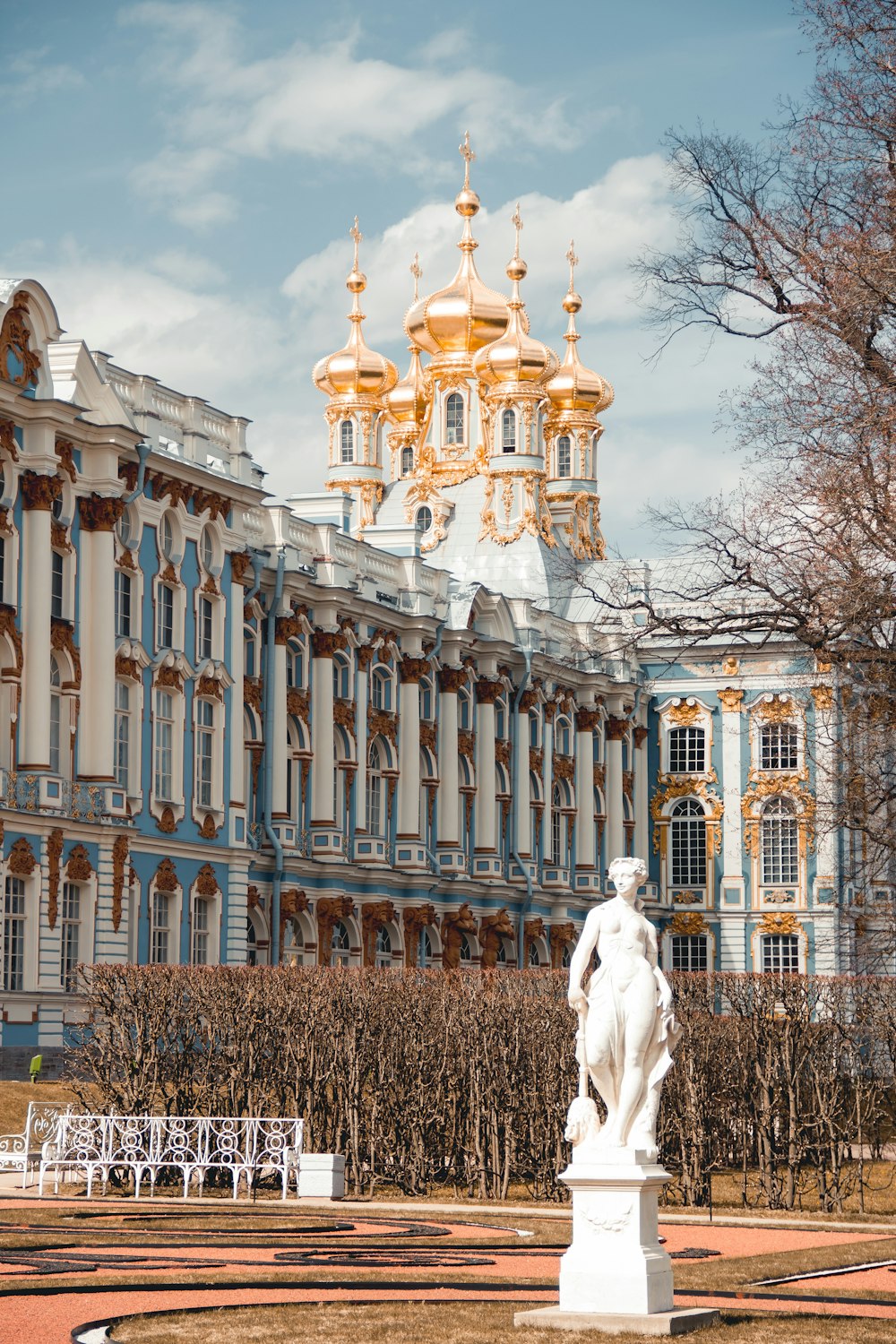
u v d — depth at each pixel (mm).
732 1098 59094
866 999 62656
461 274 136500
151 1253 36312
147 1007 57125
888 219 56469
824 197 58219
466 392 135250
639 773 133375
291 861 94188
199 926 83875
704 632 62625
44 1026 71250
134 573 78875
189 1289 31484
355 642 102062
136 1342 26031
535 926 118938
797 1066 57062
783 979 60562
